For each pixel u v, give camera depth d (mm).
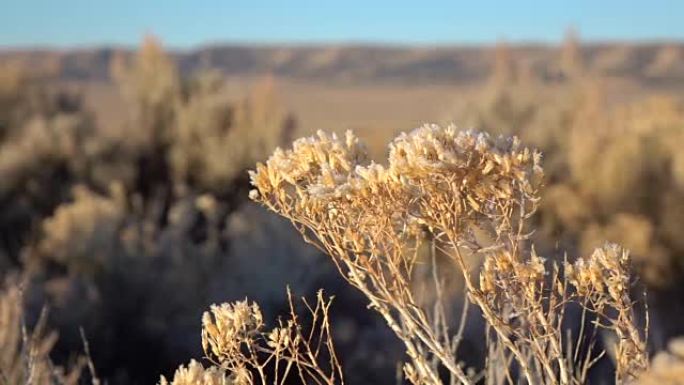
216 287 8758
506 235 1790
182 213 10734
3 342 3627
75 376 3625
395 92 78125
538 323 1875
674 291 8922
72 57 109812
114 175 14211
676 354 1584
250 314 1892
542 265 1726
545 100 15461
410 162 1685
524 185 1670
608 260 1863
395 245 1798
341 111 54281
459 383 2205
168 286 8531
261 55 121938
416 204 1813
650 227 9578
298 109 54344
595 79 15609
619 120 13227
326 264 8336
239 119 15453
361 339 7082
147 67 17016
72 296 7664
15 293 3945
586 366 2078
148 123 15938
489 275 1738
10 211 12398
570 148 12680
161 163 15039
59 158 14094
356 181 1740
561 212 10438
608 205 10633
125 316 8031
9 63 18422
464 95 16781
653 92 61812
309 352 1928
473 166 1678
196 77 17531
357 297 7613
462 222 1741
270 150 14695
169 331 8156
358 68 114562
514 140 1695
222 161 14500
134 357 7637
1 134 16891
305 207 1797
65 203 13109
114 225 9383
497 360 2336
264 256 8664
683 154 10547
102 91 69688
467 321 4523
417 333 1801
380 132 13820
